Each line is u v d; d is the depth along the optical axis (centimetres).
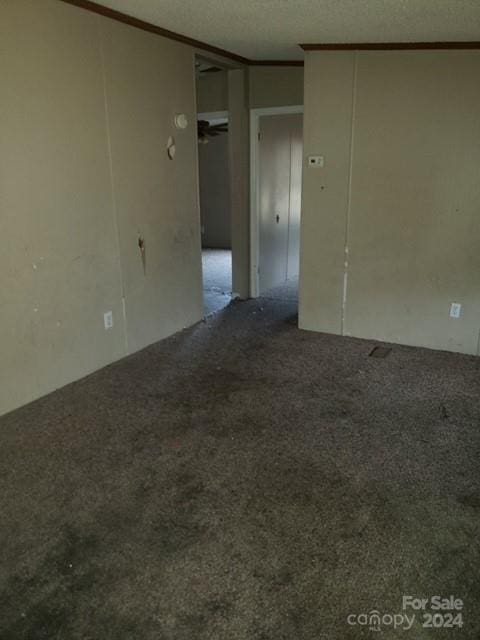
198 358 377
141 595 169
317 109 386
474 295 372
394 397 312
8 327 286
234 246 534
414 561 183
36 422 282
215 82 509
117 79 333
